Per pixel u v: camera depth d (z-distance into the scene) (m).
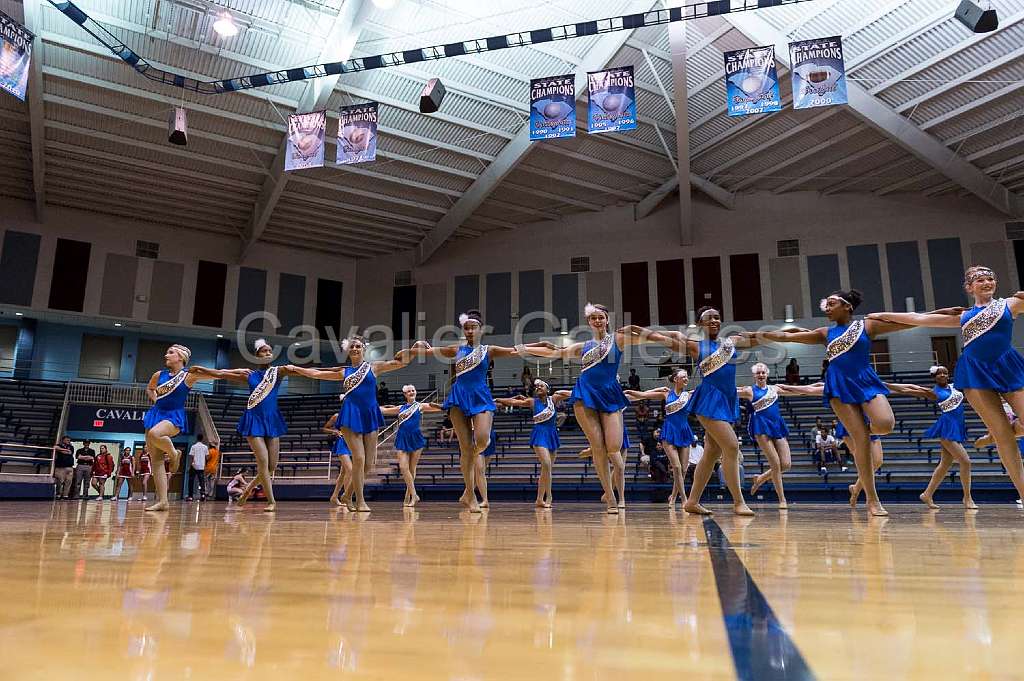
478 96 16.50
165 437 5.49
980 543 1.90
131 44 14.30
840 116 16.91
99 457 15.39
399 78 15.92
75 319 20.98
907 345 19.53
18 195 19.84
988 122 16.11
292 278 23.39
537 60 15.77
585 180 20.44
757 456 13.12
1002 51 14.27
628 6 14.41
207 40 14.39
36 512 5.52
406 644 0.53
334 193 19.88
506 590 0.88
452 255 23.58
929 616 0.68
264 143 17.52
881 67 15.27
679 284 21.33
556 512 5.28
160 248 21.69
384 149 18.20
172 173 18.47
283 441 17.62
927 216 20.00
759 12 14.47
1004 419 3.71
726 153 19.08
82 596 0.79
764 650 0.51
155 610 0.69
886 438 13.92
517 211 22.11
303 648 0.51
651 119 17.67
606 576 1.05
